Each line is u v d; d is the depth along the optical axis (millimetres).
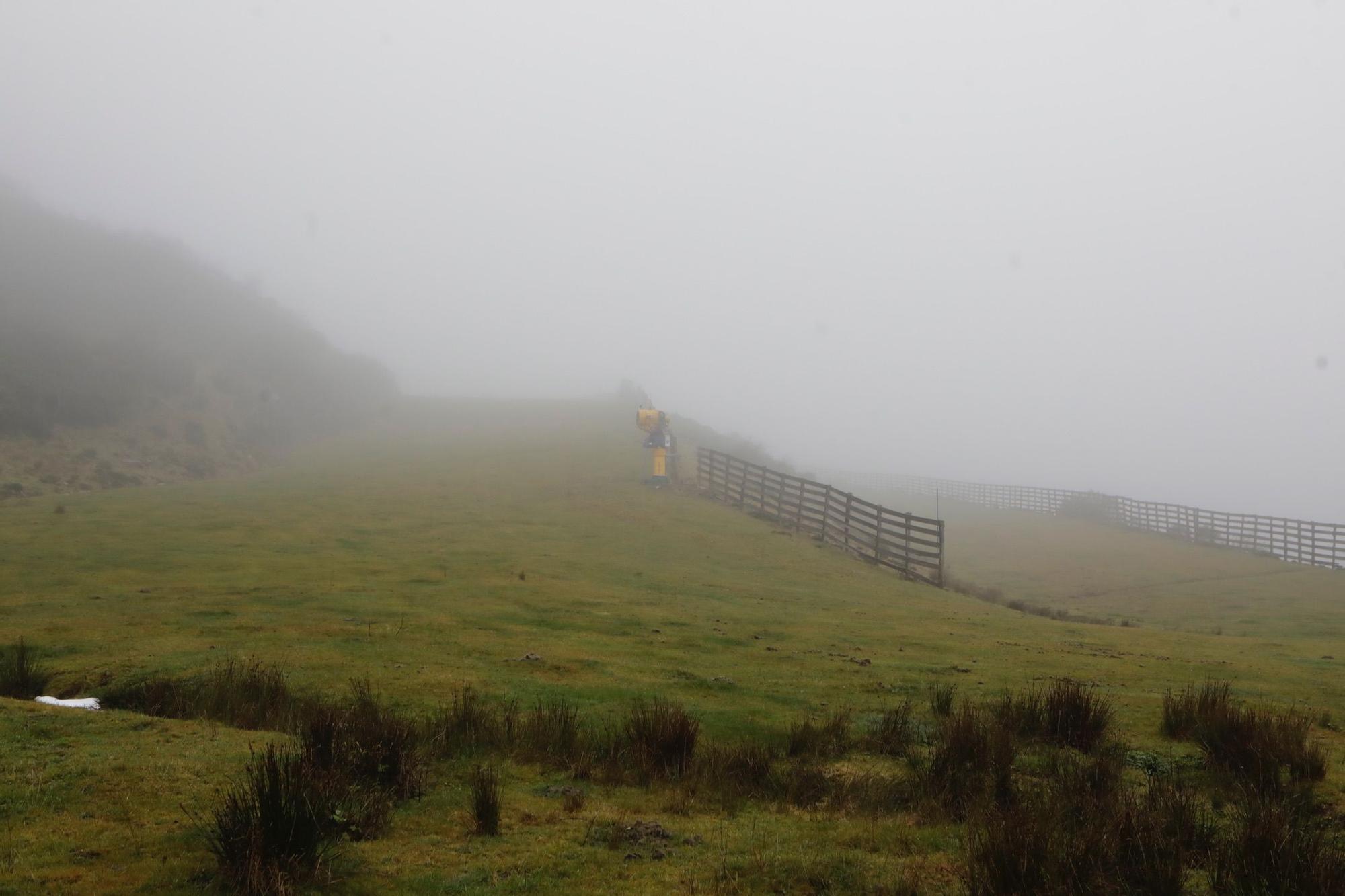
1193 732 7922
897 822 6133
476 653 10508
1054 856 4926
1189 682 10656
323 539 19578
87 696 8375
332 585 14438
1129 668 11508
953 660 11734
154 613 11727
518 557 18719
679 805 6348
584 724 7969
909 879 5000
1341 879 4625
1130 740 7988
